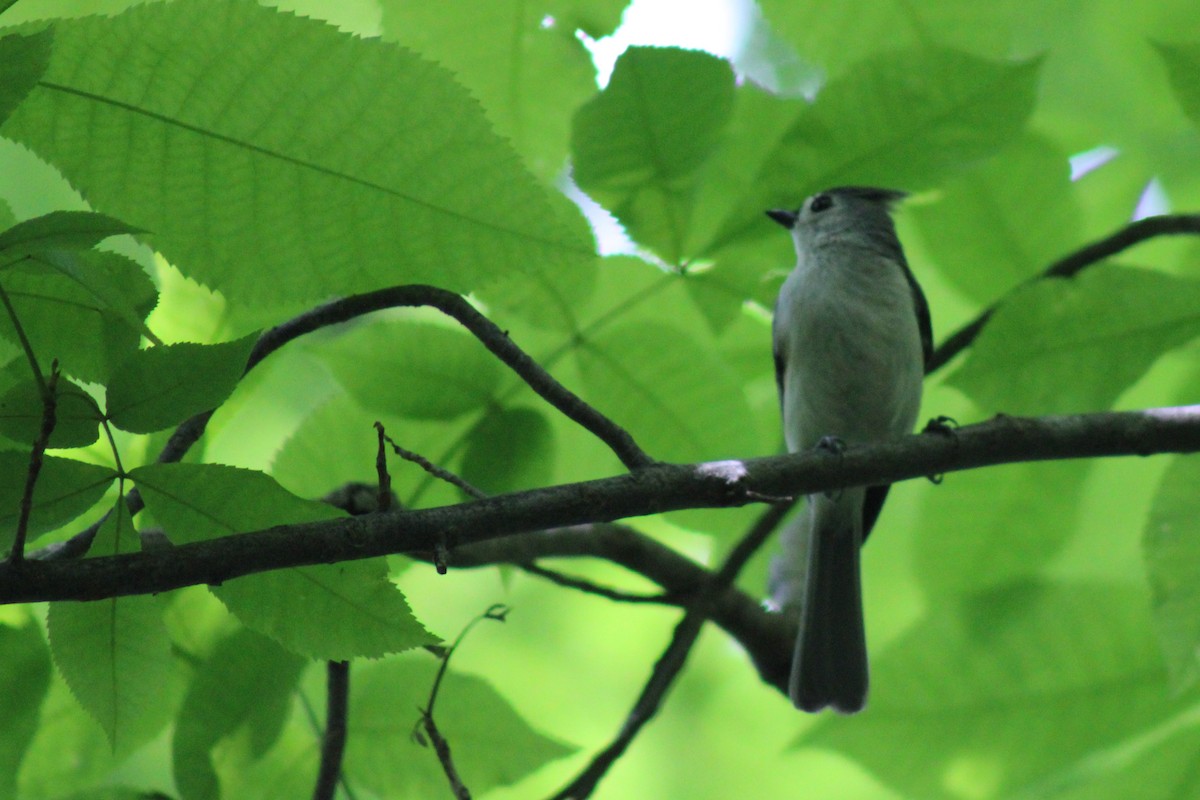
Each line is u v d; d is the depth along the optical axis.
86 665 4.64
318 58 4.59
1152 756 6.13
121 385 3.99
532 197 4.90
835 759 11.77
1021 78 6.96
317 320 5.89
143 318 4.53
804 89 9.53
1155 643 6.59
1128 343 6.62
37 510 4.18
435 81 4.68
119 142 4.70
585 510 5.11
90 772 6.58
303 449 7.06
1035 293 6.55
